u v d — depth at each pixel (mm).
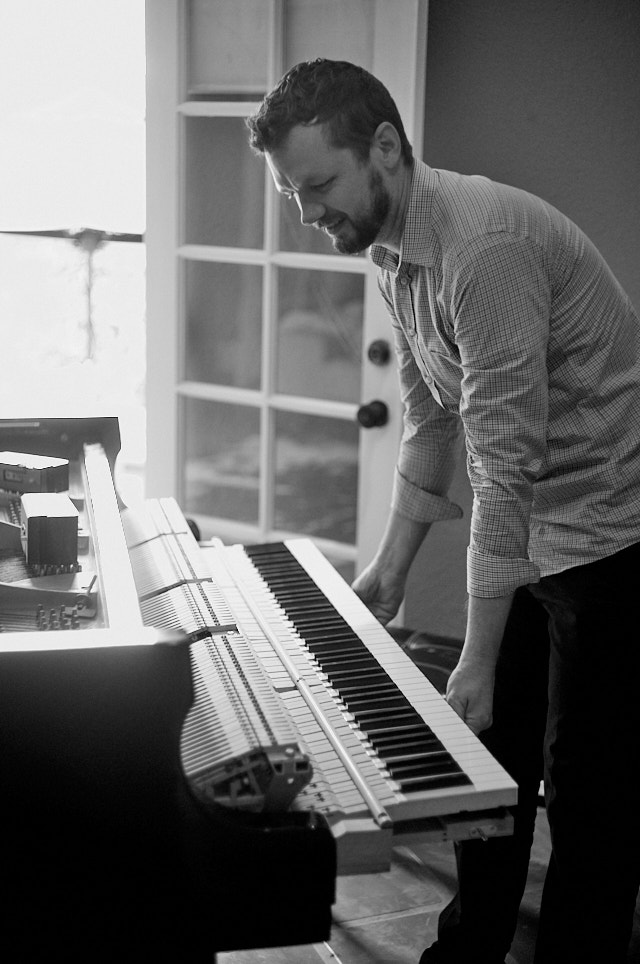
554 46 2695
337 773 1226
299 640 1604
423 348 1764
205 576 1711
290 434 3090
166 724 1016
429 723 1361
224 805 1102
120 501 2023
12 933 1045
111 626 1105
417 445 1965
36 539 1510
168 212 3070
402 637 2967
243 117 2930
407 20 2641
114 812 1032
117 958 1065
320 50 2824
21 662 993
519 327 1521
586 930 1782
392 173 1563
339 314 2945
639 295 2762
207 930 1074
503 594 1563
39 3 4539
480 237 1520
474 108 2797
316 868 1082
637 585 1720
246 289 3051
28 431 1859
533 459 1565
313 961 2045
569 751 1757
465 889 1866
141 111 4754
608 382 1703
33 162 4730
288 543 2035
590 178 2742
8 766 1014
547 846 2457
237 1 2885
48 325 5355
